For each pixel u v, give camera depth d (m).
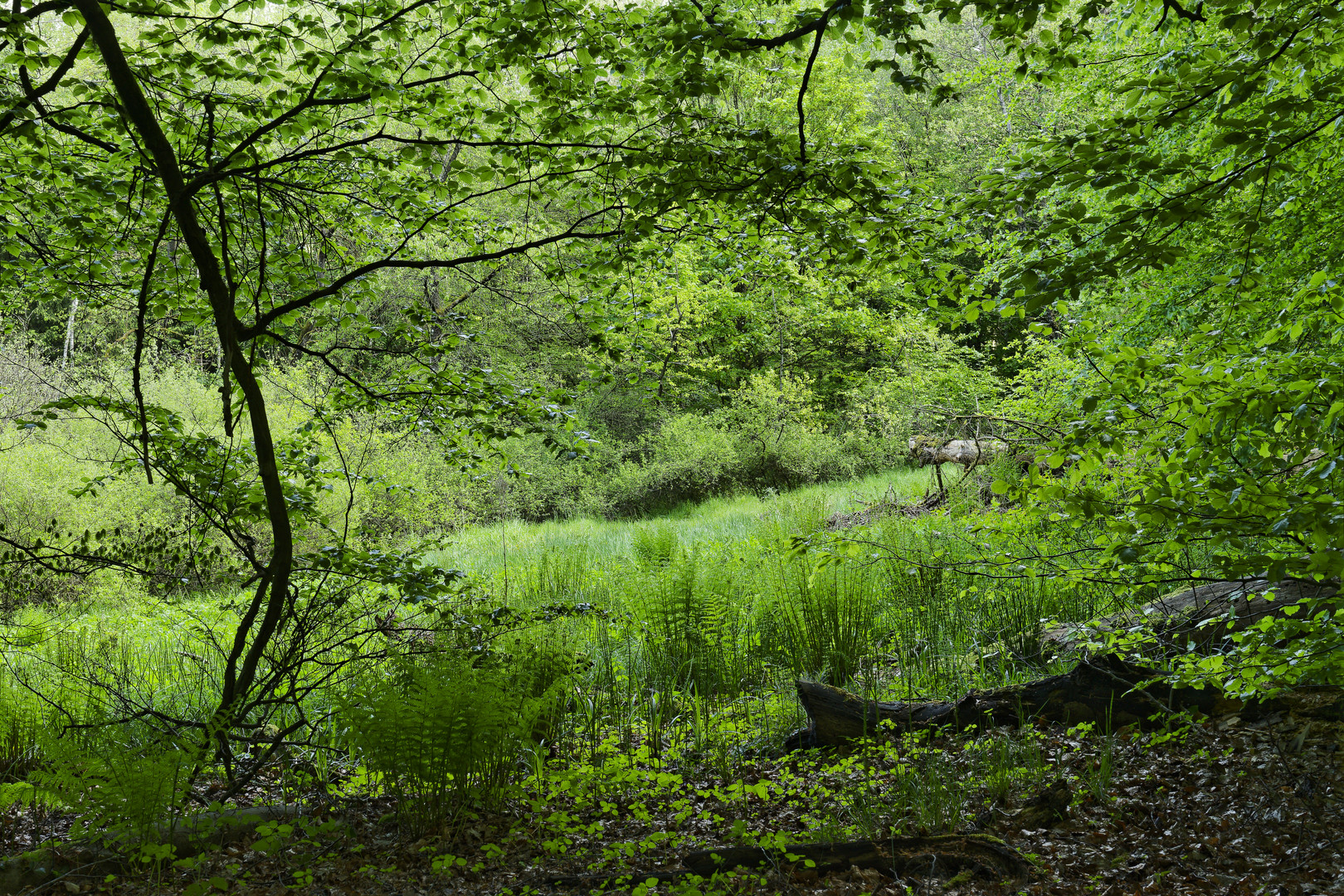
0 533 4.61
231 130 5.20
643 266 5.61
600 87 4.54
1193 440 3.00
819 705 5.35
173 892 3.42
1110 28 8.62
